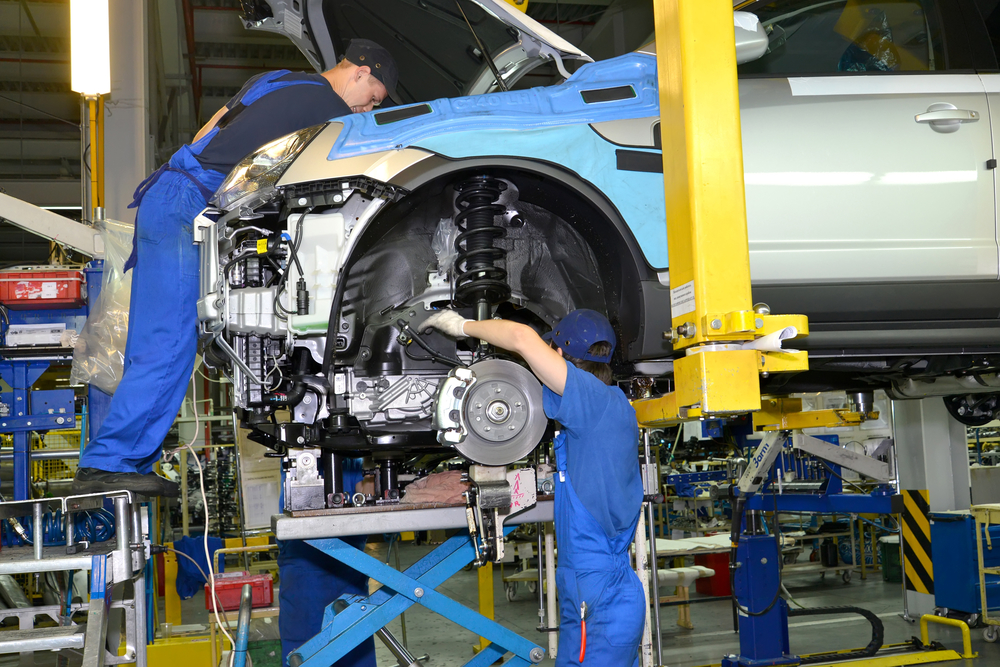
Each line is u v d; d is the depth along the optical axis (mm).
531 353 2049
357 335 2279
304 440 2246
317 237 2102
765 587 4492
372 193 2100
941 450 6305
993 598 5418
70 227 4074
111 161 6848
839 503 4855
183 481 6125
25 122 12547
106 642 2361
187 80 11039
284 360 2217
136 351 2336
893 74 2551
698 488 7477
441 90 3352
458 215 2297
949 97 2531
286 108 2436
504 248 2434
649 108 2307
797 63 2779
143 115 6941
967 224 2490
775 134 2379
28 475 3961
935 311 2502
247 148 2398
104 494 2240
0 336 4016
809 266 2375
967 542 5484
